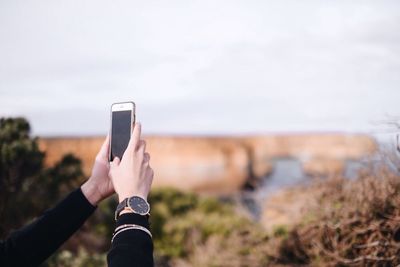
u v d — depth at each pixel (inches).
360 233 110.1
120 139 48.5
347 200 120.4
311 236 121.3
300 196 146.7
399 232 105.2
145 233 37.4
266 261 137.9
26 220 195.2
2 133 188.9
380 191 111.0
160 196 368.2
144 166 41.3
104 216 267.4
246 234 166.9
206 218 272.8
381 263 103.5
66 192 214.7
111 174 41.5
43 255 42.6
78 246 249.4
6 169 183.0
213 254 175.5
